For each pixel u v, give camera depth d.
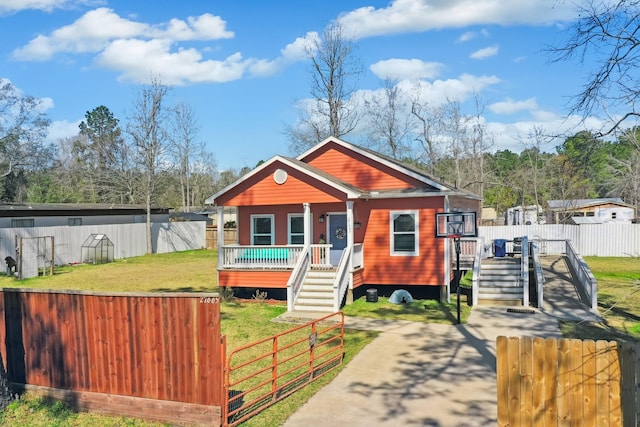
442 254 19.75
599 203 49.38
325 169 22.55
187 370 8.27
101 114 92.81
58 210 36.97
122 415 8.67
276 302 19.42
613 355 6.44
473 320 16.19
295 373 11.05
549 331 14.51
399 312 17.66
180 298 8.27
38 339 9.36
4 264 28.75
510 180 61.50
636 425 6.29
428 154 51.50
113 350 8.77
